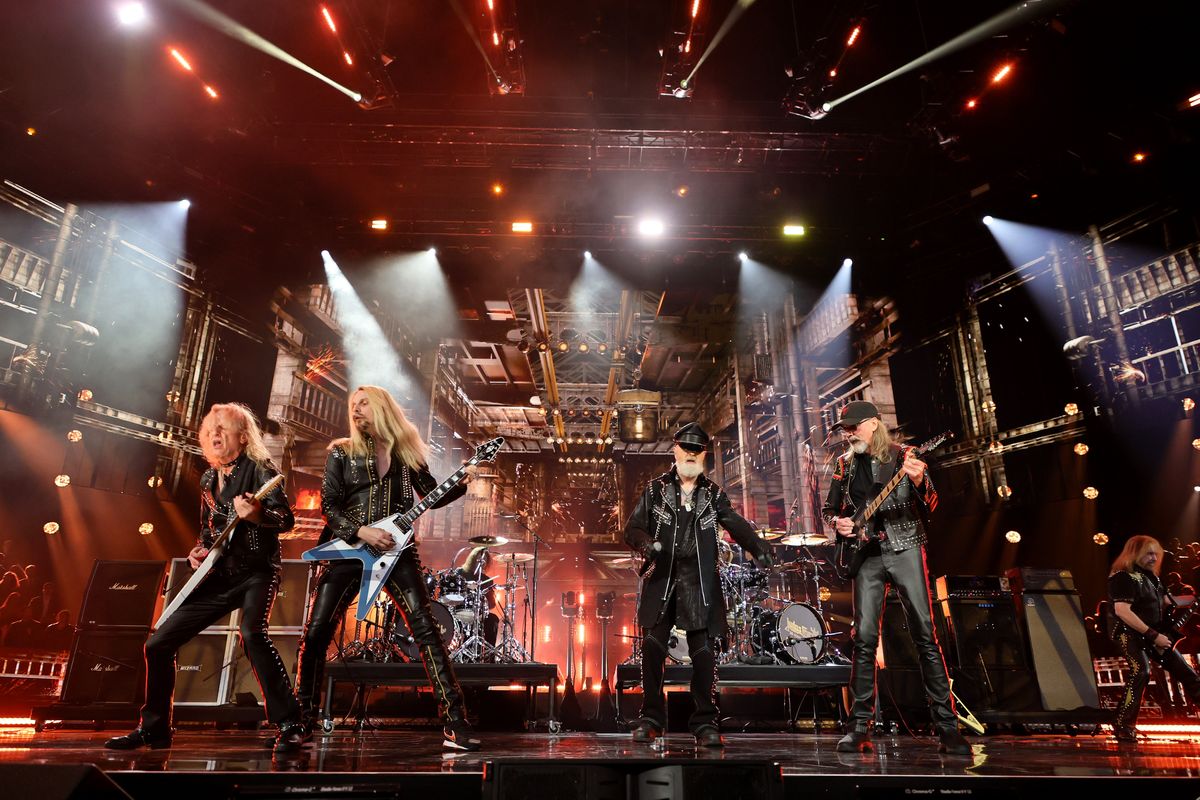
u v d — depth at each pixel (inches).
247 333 519.8
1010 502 458.6
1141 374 386.3
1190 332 369.4
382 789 84.6
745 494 671.1
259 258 499.5
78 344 394.6
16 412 368.8
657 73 462.0
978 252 475.5
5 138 354.6
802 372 599.8
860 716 130.3
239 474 130.5
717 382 796.6
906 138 427.8
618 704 233.3
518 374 865.5
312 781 84.0
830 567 381.1
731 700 252.1
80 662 201.2
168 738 120.6
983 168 441.1
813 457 565.0
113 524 424.5
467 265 513.0
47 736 149.2
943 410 504.7
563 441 906.1
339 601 131.3
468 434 896.3
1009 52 361.7
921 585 135.0
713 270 520.1
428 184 489.4
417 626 125.3
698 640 139.8
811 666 225.6
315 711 125.3
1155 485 381.4
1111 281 406.0
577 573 655.8
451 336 719.7
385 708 246.1
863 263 494.3
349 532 127.1
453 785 86.0
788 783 88.3
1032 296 450.9
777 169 451.5
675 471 149.8
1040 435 442.9
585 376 815.7
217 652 215.9
